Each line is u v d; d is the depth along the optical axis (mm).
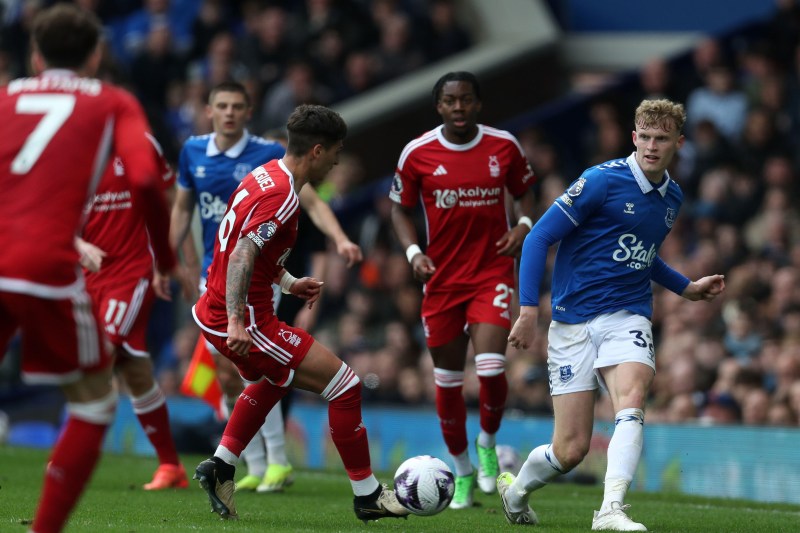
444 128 25750
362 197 50344
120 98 14227
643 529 18281
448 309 25469
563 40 61281
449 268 25531
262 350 19453
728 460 29750
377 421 36844
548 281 44031
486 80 57625
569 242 19906
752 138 46656
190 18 63781
